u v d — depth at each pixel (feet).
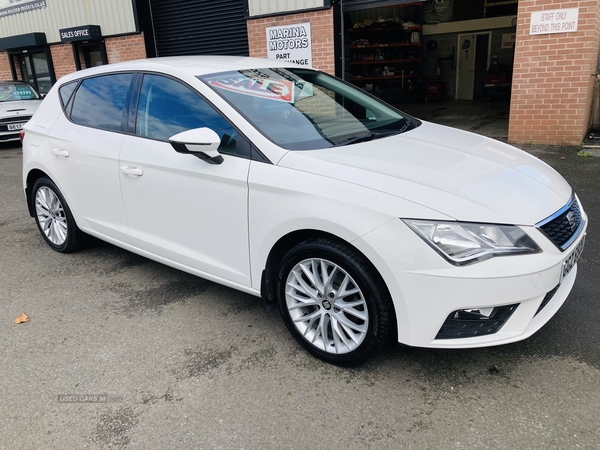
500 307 7.46
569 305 10.45
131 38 39.04
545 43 23.76
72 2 41.34
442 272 7.21
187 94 10.31
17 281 12.96
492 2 46.57
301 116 10.32
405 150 9.41
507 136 27.71
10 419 7.87
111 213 12.09
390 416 7.59
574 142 24.53
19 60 49.11
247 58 12.72
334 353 8.71
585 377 8.23
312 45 29.86
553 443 6.91
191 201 10.00
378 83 49.62
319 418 7.63
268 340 9.80
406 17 48.85
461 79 50.01
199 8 35.78
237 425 7.55
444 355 9.02
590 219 15.05
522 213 7.64
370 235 7.56
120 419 7.79
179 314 10.94
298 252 8.64
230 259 9.73
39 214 14.84
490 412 7.56
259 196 8.82
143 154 10.77
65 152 12.78
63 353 9.62
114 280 12.82
